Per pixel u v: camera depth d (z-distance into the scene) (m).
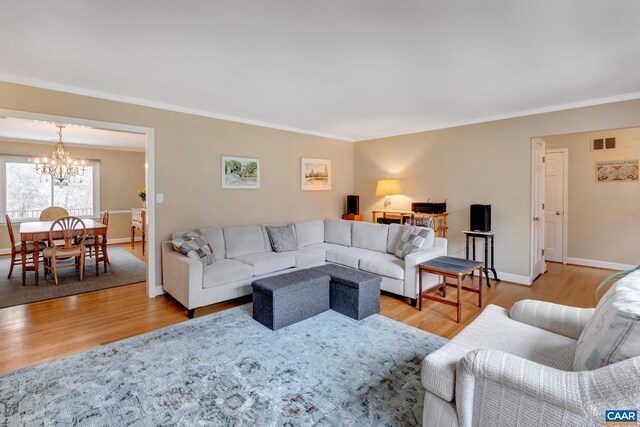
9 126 4.94
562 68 2.71
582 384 1.10
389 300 3.65
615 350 1.12
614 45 2.29
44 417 1.75
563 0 1.74
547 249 5.66
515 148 4.23
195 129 4.09
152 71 2.79
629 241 4.92
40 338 2.69
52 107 3.10
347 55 2.46
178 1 1.76
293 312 2.95
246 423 1.71
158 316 3.17
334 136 5.91
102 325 2.96
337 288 3.22
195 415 1.77
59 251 4.32
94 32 2.10
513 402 1.22
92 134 5.68
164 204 3.86
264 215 4.90
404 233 4.04
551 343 1.65
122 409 1.81
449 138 4.88
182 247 3.39
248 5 1.80
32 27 2.04
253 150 4.72
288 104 3.85
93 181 7.32
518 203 4.25
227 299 3.39
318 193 5.71
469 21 1.97
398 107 3.97
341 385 2.04
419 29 2.07
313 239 4.91
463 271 3.04
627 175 4.90
